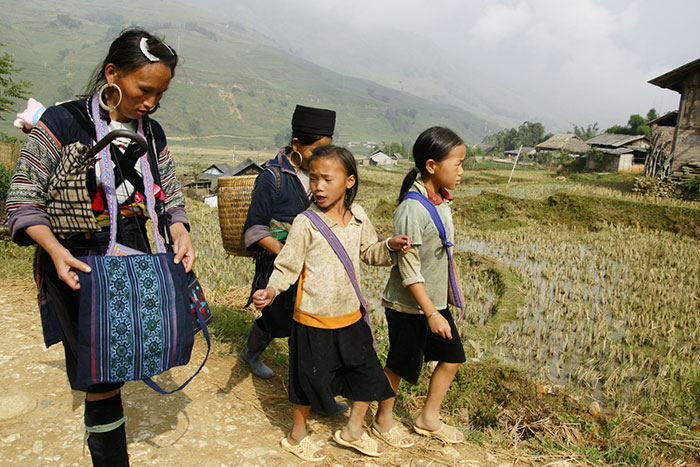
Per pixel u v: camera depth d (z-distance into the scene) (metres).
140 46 2.14
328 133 3.27
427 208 3.05
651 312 9.16
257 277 3.47
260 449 2.97
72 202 2.11
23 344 4.04
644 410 5.49
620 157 46.50
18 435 2.87
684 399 5.77
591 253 14.61
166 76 2.23
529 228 18.58
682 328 8.48
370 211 21.81
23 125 2.51
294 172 3.31
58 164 2.15
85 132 2.23
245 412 3.38
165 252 2.41
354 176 2.84
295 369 2.89
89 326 2.08
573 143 75.69
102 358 2.10
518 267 12.36
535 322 8.66
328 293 2.81
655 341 7.89
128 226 2.42
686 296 10.21
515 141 124.69
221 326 4.89
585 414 4.64
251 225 3.21
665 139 31.36
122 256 2.21
